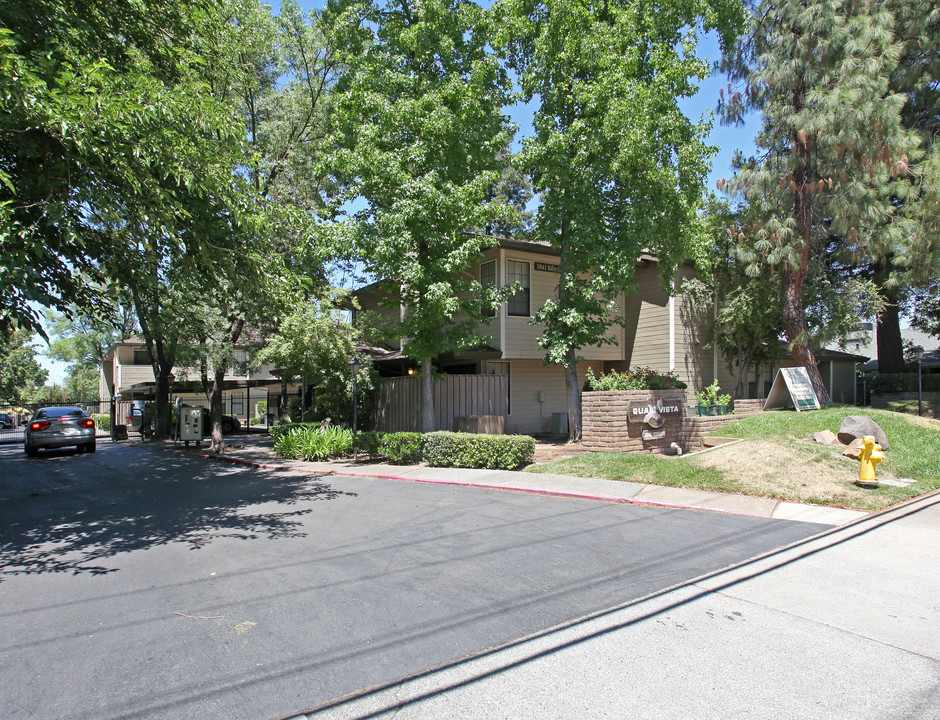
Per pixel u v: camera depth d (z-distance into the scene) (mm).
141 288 9844
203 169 7883
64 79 6457
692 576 5191
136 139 7207
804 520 7246
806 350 15836
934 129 18469
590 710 3057
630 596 4711
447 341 13328
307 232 12539
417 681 3379
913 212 15734
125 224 8070
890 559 5711
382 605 4543
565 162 13227
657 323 19578
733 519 7332
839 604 4543
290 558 5855
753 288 17797
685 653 3713
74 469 14156
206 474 12641
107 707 3113
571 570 5352
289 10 17781
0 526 7660
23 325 7648
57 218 6672
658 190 13195
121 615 4414
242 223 8500
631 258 13414
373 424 18109
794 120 14312
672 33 13586
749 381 22234
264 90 17828
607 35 12742
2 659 3693
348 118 13414
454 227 12711
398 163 12188
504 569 5398
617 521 7270
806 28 14414
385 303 14031
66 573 5520
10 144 7258
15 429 45188
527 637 3953
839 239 19766
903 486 9031
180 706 3121
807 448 10883
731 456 10562
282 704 3139
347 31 13680
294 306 11031
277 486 10531
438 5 12406
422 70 13391
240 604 4602
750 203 16141
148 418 25750
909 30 17156
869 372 30297
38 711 3078
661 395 12648
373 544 6332
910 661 3605
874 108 13688
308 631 4074
